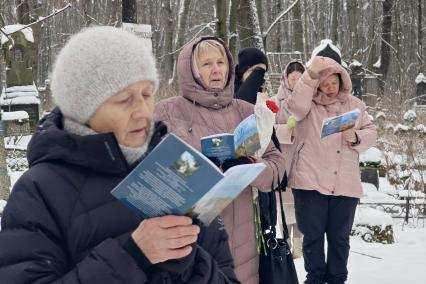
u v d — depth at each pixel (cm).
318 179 460
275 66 1903
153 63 171
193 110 326
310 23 3938
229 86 334
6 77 1775
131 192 144
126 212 161
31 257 150
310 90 461
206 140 288
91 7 2836
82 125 165
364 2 3988
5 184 845
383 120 1602
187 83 329
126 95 163
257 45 1223
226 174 145
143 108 165
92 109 161
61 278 149
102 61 158
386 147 1243
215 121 325
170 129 316
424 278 520
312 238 468
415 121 1446
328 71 466
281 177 333
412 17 3550
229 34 1219
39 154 163
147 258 147
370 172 953
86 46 160
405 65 3372
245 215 316
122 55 160
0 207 680
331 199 466
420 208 832
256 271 318
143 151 169
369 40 3741
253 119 295
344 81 475
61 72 163
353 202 470
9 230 154
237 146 289
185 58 329
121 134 165
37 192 158
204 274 172
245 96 435
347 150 468
